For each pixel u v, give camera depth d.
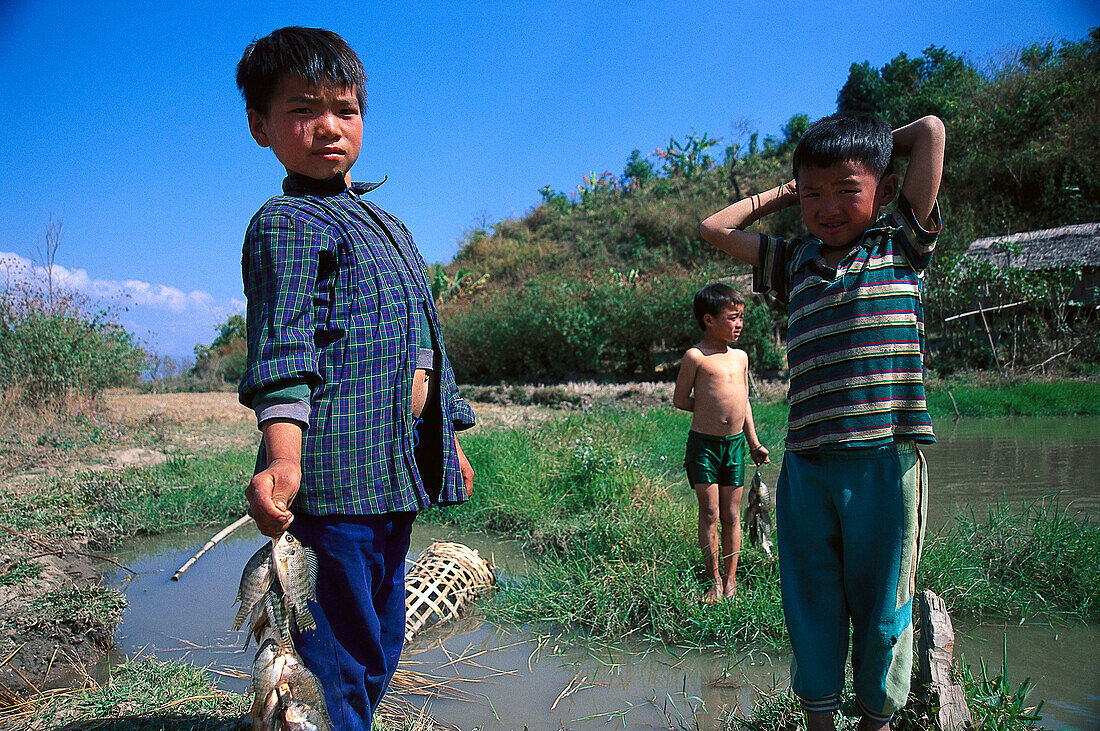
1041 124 24.48
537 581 4.07
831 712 1.86
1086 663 2.87
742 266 26.17
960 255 16.16
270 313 1.52
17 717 2.46
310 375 1.51
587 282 20.19
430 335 1.86
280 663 1.36
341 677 1.64
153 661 2.99
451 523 5.77
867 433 1.80
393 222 1.93
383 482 1.63
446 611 3.74
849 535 1.83
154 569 4.88
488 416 11.09
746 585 3.71
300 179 1.77
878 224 1.90
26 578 3.75
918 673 2.17
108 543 5.42
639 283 18.72
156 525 5.90
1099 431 8.77
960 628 3.24
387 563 1.79
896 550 1.80
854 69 34.38
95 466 7.67
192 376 28.22
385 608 1.82
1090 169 22.02
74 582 4.01
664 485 5.83
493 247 33.22
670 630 3.38
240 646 3.46
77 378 10.87
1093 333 14.52
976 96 28.45
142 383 23.00
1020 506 5.07
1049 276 15.56
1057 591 3.54
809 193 1.89
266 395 1.46
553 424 8.62
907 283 1.86
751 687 2.87
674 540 4.15
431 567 3.90
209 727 2.26
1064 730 2.34
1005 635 3.15
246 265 1.63
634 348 17.77
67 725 2.34
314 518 1.62
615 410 10.45
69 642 3.27
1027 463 6.81
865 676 1.86
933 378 14.19
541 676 3.03
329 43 1.74
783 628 3.25
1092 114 23.62
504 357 18.83
